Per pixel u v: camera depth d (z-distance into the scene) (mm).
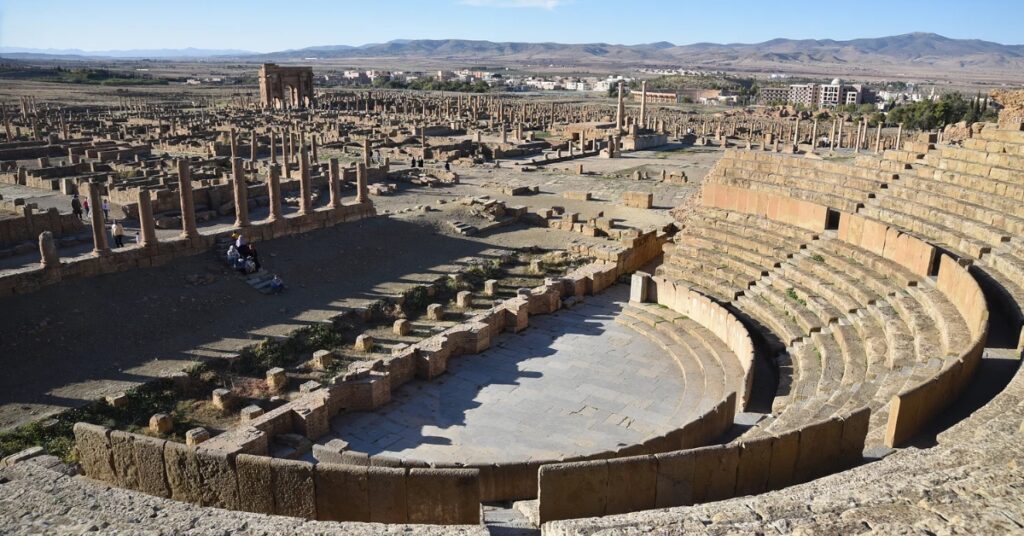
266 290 36812
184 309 33625
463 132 118500
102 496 11633
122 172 61719
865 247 31516
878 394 18141
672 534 9125
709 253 38469
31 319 30125
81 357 28594
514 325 33250
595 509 12680
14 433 22922
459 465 16828
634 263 43812
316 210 46438
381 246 45188
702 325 32812
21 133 99875
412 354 28141
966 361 16812
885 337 24062
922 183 33344
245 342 30922
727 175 44094
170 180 56688
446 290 39438
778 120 149750
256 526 10422
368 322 34875
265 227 42969
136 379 27109
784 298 31188
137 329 31344
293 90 172000
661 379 28328
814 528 9000
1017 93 43406
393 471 12883
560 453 22656
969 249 26938
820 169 40281
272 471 13469
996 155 30641
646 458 12734
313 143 73625
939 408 15992
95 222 34719
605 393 27062
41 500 11469
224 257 39188
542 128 125625
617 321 34688
